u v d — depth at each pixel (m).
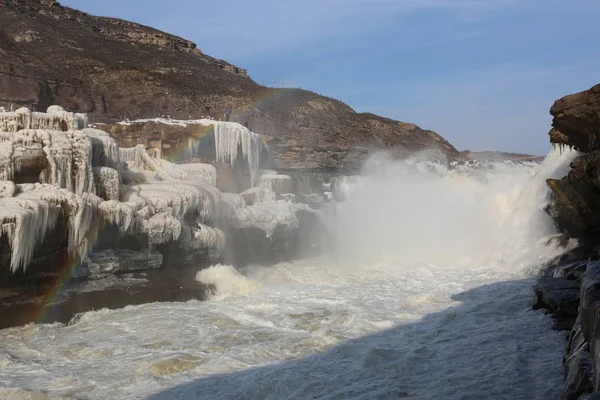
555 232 21.77
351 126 55.75
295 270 21.31
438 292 17.33
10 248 12.66
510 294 15.78
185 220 17.89
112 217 15.20
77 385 9.77
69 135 15.23
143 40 63.50
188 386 9.73
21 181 14.30
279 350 11.56
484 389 8.83
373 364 10.52
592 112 15.05
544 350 10.55
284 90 58.34
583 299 8.31
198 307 15.48
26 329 12.94
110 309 14.83
